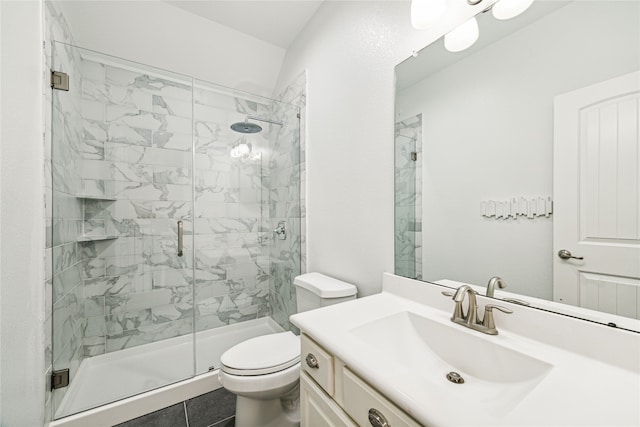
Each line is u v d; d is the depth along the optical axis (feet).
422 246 3.69
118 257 6.35
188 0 5.79
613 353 2.01
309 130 6.28
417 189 3.76
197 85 7.16
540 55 2.51
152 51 6.48
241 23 6.47
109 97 6.17
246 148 7.99
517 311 2.56
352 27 4.86
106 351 6.15
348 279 4.98
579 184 2.28
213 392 5.37
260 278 8.32
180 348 6.70
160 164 6.84
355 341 2.45
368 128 4.50
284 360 3.99
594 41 2.17
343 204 5.11
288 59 7.39
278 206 7.76
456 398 1.67
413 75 3.74
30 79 3.71
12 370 3.59
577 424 1.44
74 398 4.69
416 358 2.83
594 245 2.19
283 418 4.21
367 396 2.03
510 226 2.77
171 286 6.98
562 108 2.37
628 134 2.00
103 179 6.16
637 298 1.98
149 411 4.78
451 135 3.31
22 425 3.64
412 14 3.26
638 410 1.55
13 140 3.61
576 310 2.30
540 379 2.02
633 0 1.98
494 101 2.88
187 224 7.21
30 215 3.69
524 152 2.64
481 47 2.98
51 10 4.25
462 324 2.78
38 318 3.73
